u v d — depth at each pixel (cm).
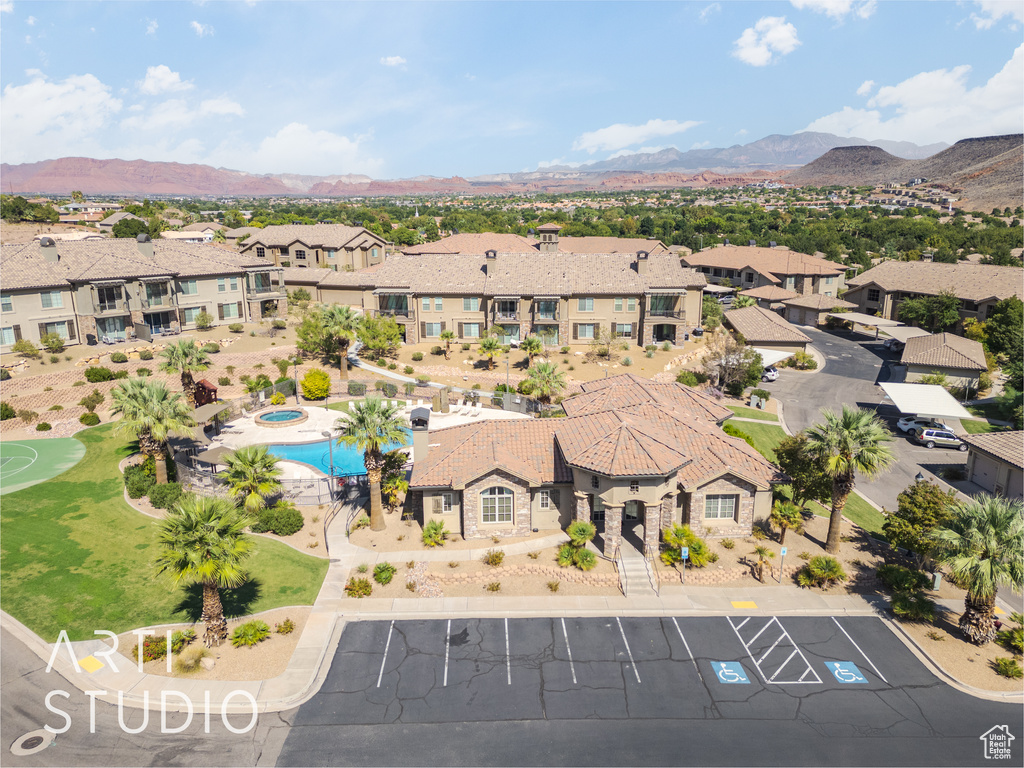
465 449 3653
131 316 6475
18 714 2303
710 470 3434
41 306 5859
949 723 2355
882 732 2306
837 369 7431
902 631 2862
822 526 3778
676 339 7025
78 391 5331
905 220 17638
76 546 3353
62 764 2097
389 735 2258
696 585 3170
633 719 2348
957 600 3127
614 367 6331
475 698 2441
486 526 3556
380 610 2961
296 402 5659
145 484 3903
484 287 6862
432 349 6812
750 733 2292
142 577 3128
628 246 11306
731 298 10400
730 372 6278
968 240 16088
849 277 11906
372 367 6400
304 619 2883
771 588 3166
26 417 4941
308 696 2441
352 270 10462
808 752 2211
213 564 2506
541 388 5341
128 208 15912
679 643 2772
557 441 3666
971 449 4584
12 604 2881
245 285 7438
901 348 8131
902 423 5606
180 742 2208
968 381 6419
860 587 3183
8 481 4059
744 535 3578
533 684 2520
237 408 5344
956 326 8306
